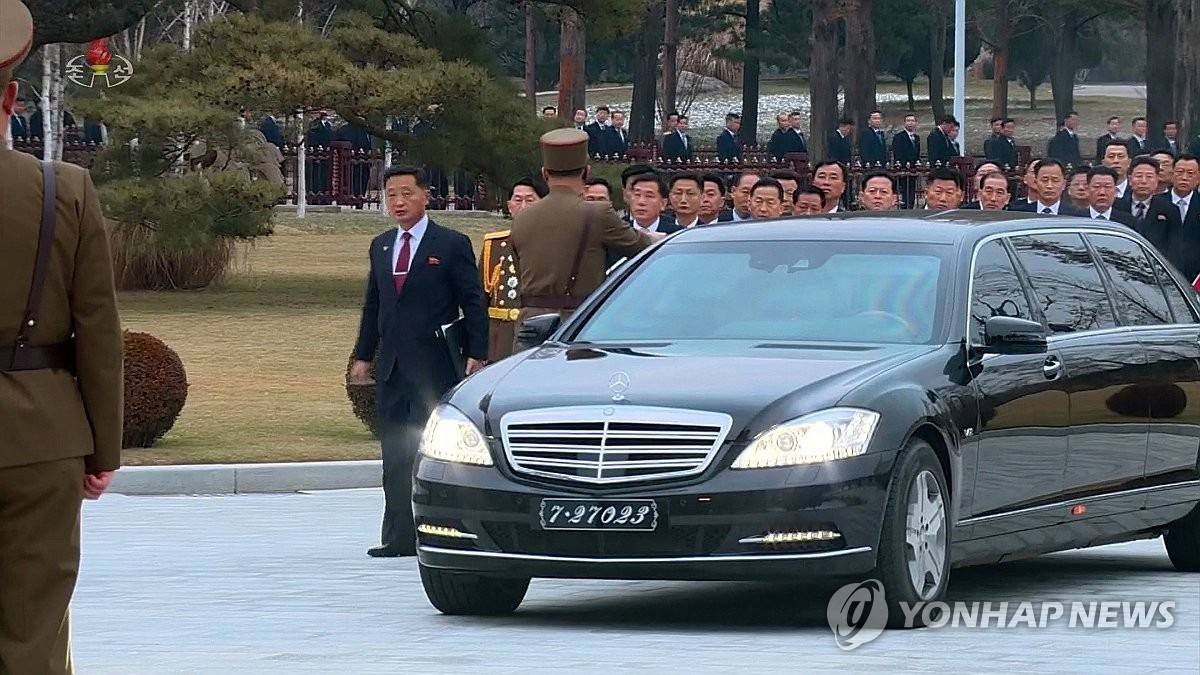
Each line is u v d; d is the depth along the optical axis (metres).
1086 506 18.05
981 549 16.78
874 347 16.72
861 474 15.30
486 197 59.69
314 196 80.06
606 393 15.79
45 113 73.00
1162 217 31.77
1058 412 17.66
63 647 10.43
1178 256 31.69
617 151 78.31
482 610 16.86
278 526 23.66
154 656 14.83
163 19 91.25
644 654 14.77
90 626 16.36
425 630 16.09
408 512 20.86
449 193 81.69
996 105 147.75
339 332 46.47
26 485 10.27
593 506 15.38
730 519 15.16
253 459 28.44
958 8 68.75
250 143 54.91
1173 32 99.31
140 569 19.95
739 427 15.32
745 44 137.88
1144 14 122.81
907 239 17.88
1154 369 18.98
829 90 90.50
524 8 65.00
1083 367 18.05
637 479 15.34
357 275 61.66
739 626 16.22
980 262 17.72
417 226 21.09
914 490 15.70
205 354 42.09
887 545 15.47
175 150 55.19
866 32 98.25
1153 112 99.75
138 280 55.41
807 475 15.17
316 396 36.22
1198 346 19.80
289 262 64.69
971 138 147.50
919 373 16.25
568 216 21.19
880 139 81.56
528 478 15.63
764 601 17.73
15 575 10.31
